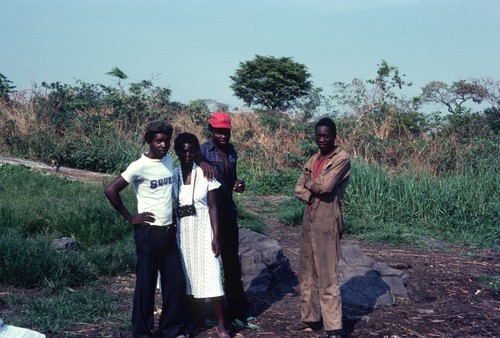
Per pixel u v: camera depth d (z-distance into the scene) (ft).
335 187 18.03
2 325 13.53
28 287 22.25
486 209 39.52
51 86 66.74
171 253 17.65
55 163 54.75
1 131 59.21
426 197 40.81
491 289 24.91
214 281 17.75
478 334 19.65
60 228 29.25
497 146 55.67
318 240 18.10
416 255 31.09
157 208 17.35
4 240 23.80
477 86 104.01
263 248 25.26
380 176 43.11
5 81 69.31
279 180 54.29
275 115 77.30
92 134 61.16
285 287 24.09
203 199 17.84
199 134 68.49
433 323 20.54
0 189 37.81
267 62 163.53
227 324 19.47
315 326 19.30
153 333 18.20
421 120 69.72
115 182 17.12
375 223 38.45
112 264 24.30
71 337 17.92
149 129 17.26
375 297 22.48
